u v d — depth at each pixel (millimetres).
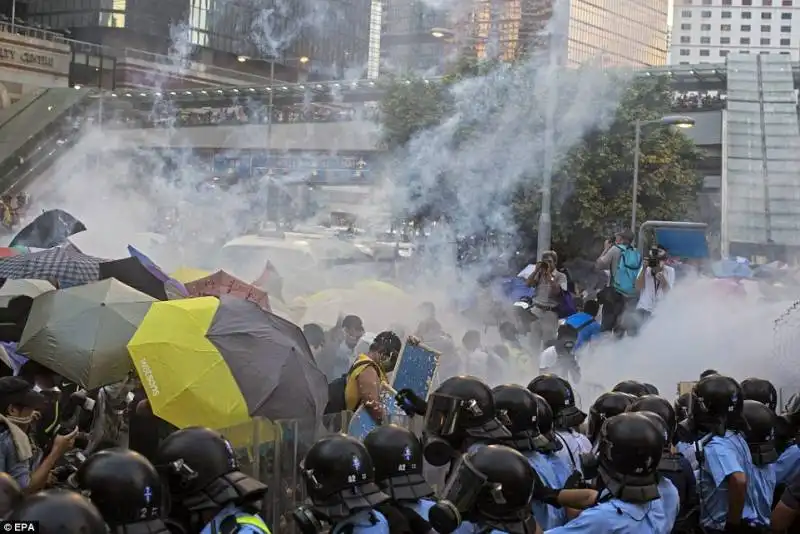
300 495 6551
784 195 37938
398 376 7984
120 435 7801
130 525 3789
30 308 8617
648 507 4957
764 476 6648
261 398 7090
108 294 8211
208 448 4234
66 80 64500
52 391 7102
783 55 45094
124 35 79625
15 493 3840
